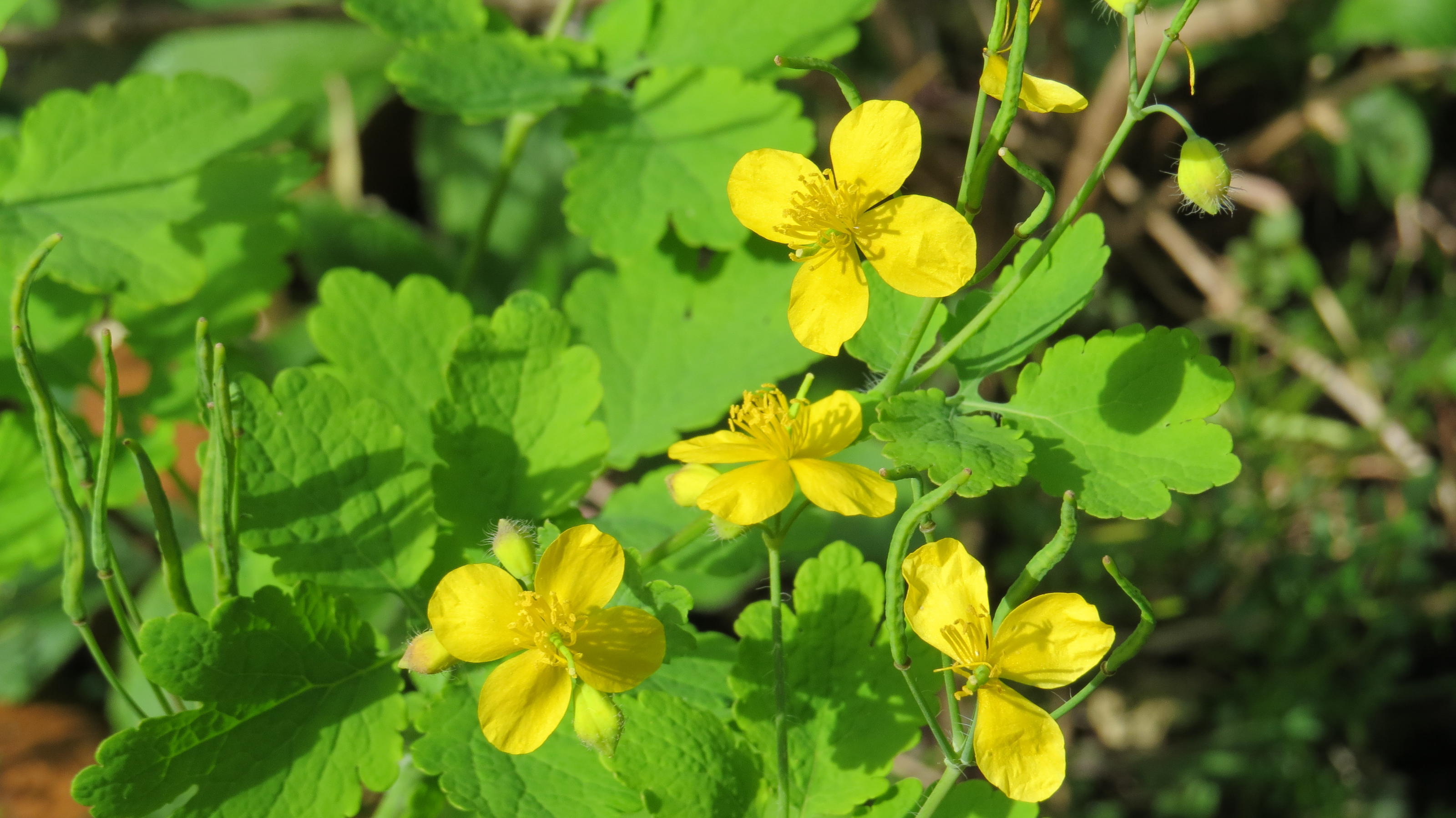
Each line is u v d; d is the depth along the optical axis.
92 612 0.42
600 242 0.30
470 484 0.27
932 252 0.24
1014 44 0.23
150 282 0.30
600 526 0.29
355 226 0.46
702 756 0.25
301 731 0.25
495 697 0.23
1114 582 0.43
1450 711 0.43
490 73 0.32
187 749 0.25
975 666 0.24
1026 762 0.24
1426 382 0.46
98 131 0.32
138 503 0.41
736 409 0.25
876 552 0.39
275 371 0.44
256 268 0.34
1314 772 0.41
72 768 0.40
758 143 0.31
